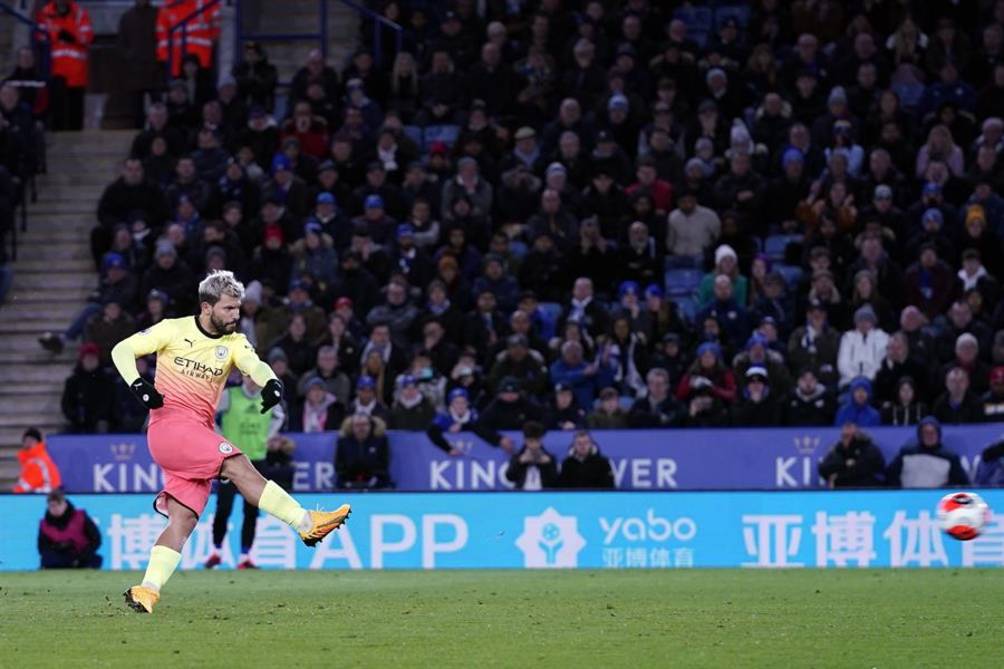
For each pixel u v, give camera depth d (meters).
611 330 70.25
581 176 78.44
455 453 66.50
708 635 29.06
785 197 77.00
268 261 75.75
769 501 58.41
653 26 86.88
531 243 76.06
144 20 92.50
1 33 97.75
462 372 68.75
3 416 76.06
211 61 93.69
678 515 58.81
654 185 77.25
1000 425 63.84
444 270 73.56
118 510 60.72
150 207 79.94
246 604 36.00
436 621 31.62
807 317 69.62
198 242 77.12
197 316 33.62
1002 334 67.00
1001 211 73.62
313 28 96.25
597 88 83.12
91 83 94.50
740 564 58.44
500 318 71.44
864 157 78.88
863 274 70.00
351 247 75.81
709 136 80.38
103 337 73.25
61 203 86.06
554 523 59.12
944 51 84.38
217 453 33.16
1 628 29.98
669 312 70.75
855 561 57.81
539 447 63.03
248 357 33.59
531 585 44.69
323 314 72.25
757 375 65.81
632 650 26.72
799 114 81.69
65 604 35.88
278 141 83.56
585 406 68.75
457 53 86.75
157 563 33.31
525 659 25.48
